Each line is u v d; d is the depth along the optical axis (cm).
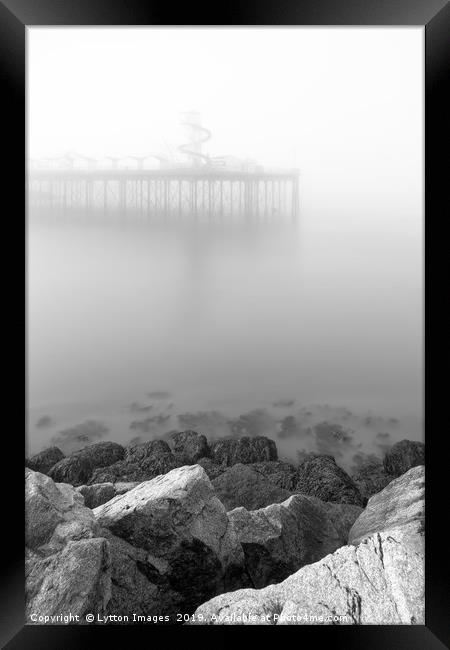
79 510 257
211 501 259
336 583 223
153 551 239
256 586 249
